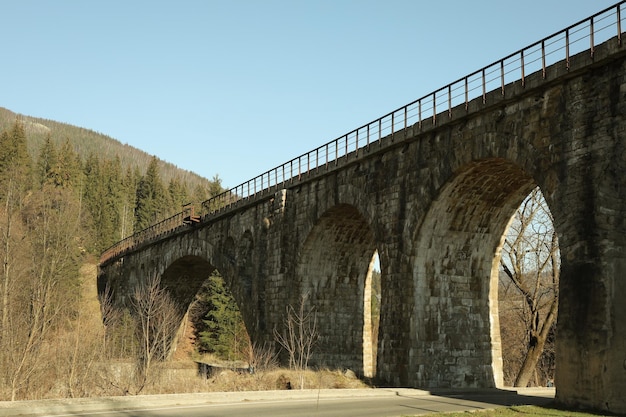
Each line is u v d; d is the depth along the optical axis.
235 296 45.94
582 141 20.78
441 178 27.17
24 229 62.97
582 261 19.97
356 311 40.09
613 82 20.08
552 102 22.19
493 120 24.73
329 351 38.56
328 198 35.81
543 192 22.11
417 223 28.25
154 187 123.62
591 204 20.08
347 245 39.06
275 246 40.59
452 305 29.25
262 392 21.50
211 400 19.88
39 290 44.72
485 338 29.86
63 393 34.84
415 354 27.98
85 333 43.12
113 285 76.69
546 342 45.16
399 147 30.20
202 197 125.06
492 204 28.61
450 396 24.66
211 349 75.12
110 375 37.66
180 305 66.94
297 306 37.81
